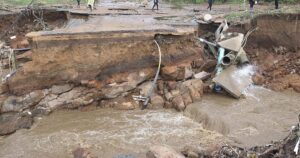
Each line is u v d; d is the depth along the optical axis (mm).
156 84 14758
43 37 13211
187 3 26531
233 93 14336
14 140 11953
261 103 14016
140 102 14234
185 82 14602
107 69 14195
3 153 11250
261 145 10930
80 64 13828
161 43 14719
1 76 14797
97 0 27703
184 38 15102
